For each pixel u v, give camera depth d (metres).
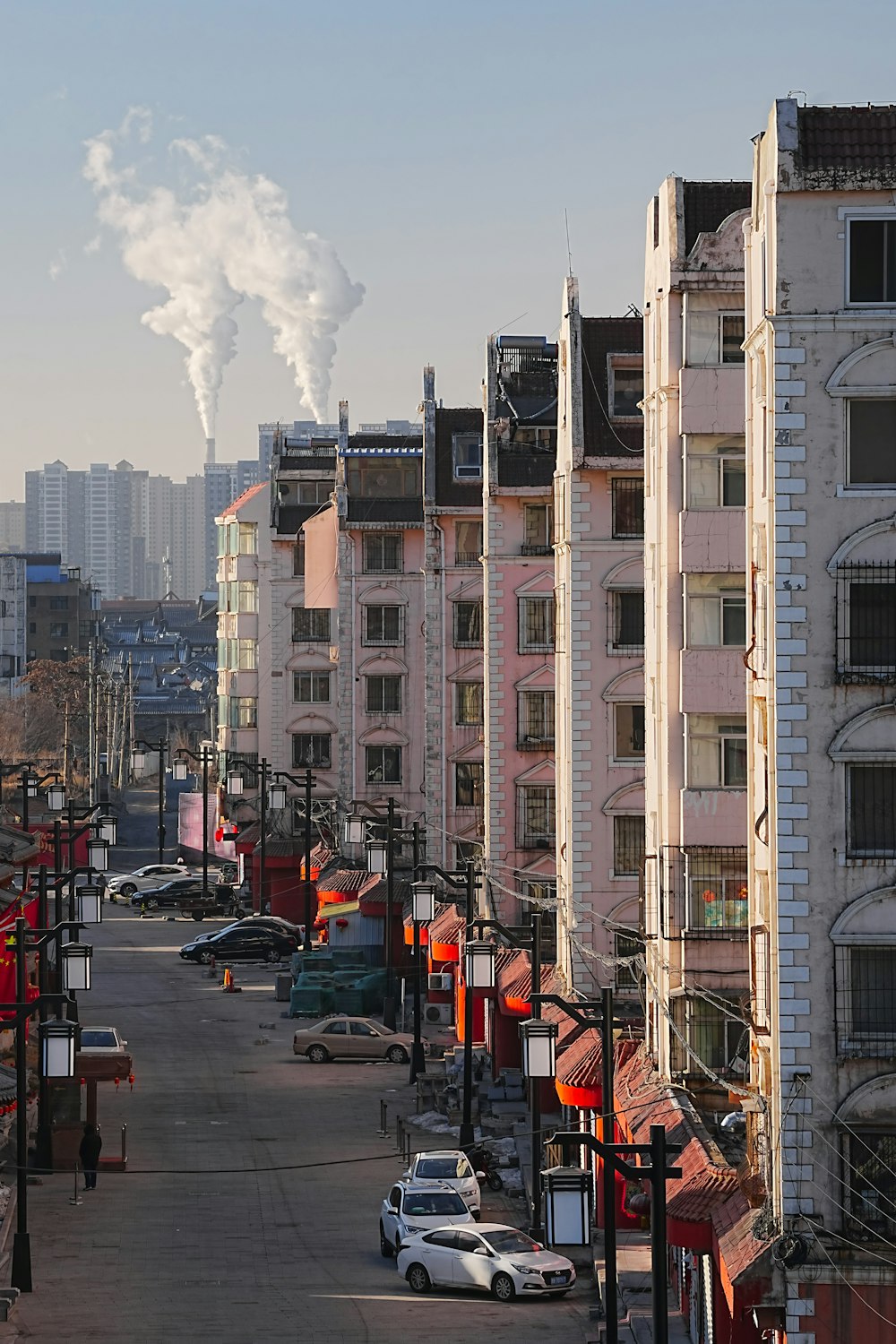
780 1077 45.00
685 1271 55.16
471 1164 70.19
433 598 109.94
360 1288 58.91
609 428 75.06
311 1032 97.44
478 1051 92.88
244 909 154.25
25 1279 57.62
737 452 59.62
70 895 80.00
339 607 129.75
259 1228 66.12
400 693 129.25
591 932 74.38
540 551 91.12
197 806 179.25
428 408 111.81
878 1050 44.81
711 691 59.44
